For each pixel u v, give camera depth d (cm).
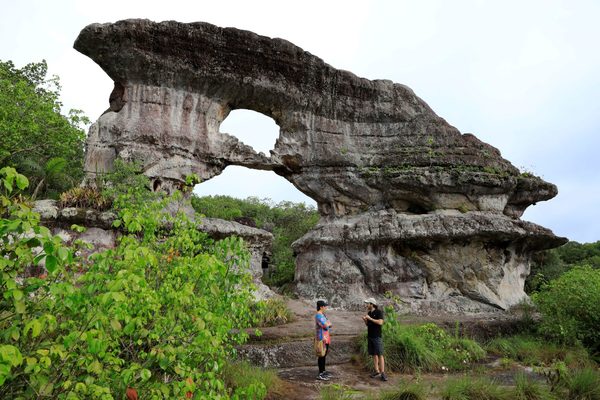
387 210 1392
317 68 1370
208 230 1162
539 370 802
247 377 620
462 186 1351
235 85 1277
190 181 583
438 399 621
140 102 1184
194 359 378
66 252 255
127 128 1155
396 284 1293
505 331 1084
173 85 1218
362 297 1275
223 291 456
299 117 1382
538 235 1355
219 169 1292
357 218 1388
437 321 1084
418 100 1491
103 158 1148
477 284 1299
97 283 317
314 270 1339
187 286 364
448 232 1277
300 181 1406
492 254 1334
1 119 1638
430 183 1335
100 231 998
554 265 2270
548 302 1052
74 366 307
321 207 1452
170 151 1182
